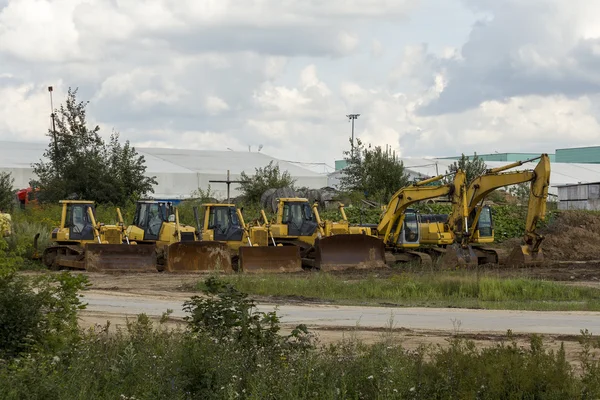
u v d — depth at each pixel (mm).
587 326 20156
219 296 14031
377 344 14172
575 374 13625
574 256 45906
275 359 12500
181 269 35188
